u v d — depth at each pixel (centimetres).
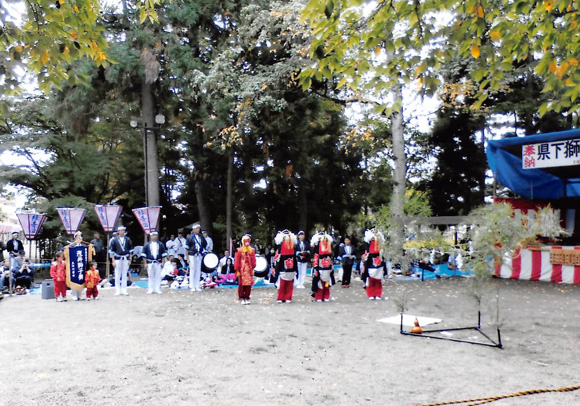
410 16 552
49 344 726
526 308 1043
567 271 1529
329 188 2647
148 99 2088
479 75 570
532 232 745
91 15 599
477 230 767
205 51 2142
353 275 1916
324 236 1208
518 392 496
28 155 2348
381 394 495
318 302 1174
